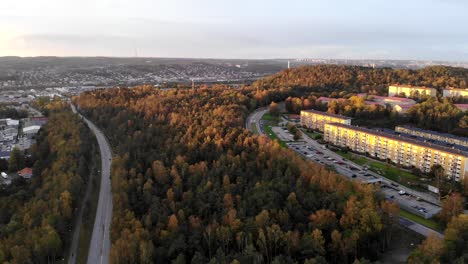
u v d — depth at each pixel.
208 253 150.62
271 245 145.38
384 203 161.50
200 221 160.62
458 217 147.38
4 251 156.12
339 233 144.50
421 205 187.88
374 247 147.62
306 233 146.12
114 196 195.12
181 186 195.12
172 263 139.12
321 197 172.50
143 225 162.88
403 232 164.25
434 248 128.75
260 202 166.75
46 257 161.75
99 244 172.88
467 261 120.94
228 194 172.12
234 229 151.75
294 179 189.38
